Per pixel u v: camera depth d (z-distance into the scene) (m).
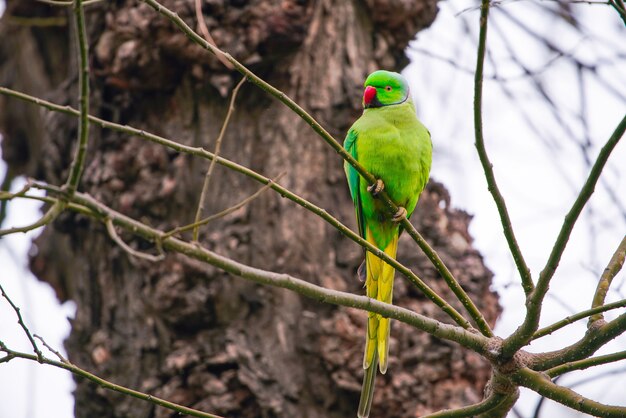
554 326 5.57
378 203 8.28
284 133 8.99
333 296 5.49
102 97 9.15
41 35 11.10
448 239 9.08
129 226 4.95
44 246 10.69
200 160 8.87
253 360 8.27
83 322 8.99
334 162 9.01
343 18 9.48
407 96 8.70
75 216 9.05
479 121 5.36
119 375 8.55
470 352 8.63
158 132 9.04
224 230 8.64
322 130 5.82
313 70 9.22
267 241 8.67
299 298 8.54
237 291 8.46
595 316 5.83
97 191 8.85
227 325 8.43
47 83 11.06
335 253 8.71
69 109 5.28
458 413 6.07
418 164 8.34
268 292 8.51
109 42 8.87
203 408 8.13
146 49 8.73
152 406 8.29
